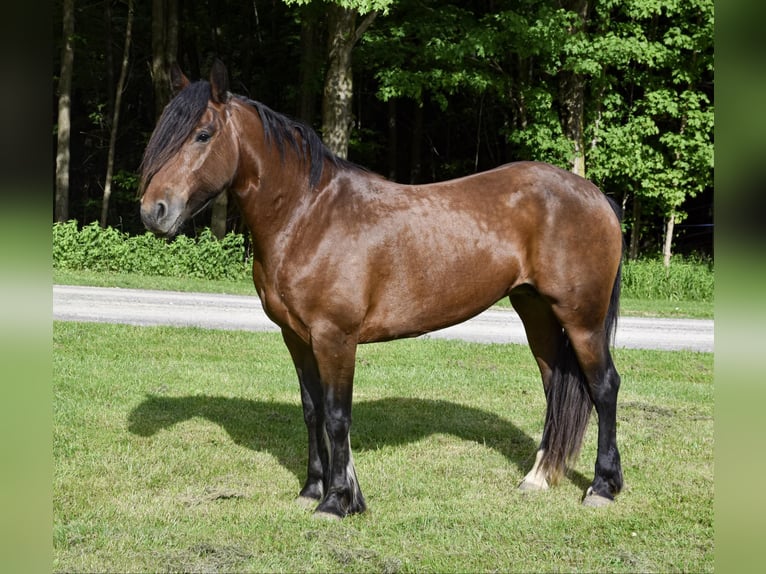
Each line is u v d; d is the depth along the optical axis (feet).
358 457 16.28
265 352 27.17
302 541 11.94
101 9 77.66
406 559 11.41
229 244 53.62
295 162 12.43
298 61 75.87
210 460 15.88
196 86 11.71
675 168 58.18
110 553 11.39
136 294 40.68
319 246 12.24
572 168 56.03
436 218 12.83
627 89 67.92
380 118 85.71
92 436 17.10
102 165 85.35
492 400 21.36
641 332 35.42
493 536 12.28
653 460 16.17
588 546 11.96
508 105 62.95
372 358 27.04
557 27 50.85
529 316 14.57
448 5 55.01
